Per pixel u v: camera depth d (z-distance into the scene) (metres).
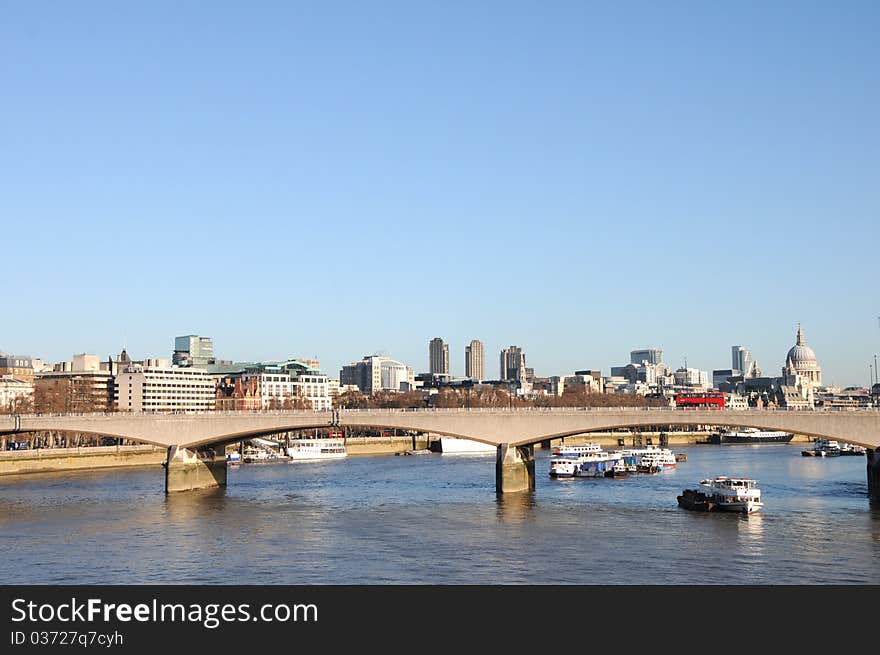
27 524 146.25
